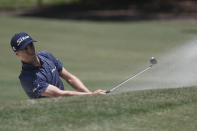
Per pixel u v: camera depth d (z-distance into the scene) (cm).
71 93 1488
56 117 1194
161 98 1322
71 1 14975
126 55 5788
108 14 12588
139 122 1145
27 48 1489
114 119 1171
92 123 1145
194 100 1302
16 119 1199
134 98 1329
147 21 10919
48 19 10812
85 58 5562
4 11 13125
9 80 3962
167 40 7262
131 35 8000
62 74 1630
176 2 13962
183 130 1094
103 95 1396
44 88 1496
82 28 8875
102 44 6856
